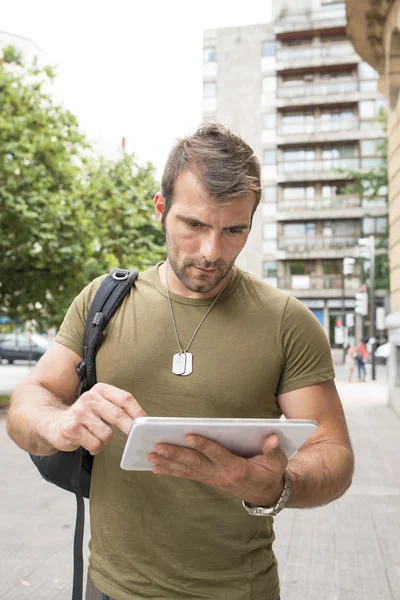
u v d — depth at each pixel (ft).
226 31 172.14
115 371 5.25
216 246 4.76
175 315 5.27
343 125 165.78
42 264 46.21
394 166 40.70
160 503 4.99
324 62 165.89
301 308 5.34
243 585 4.93
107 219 56.59
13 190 44.78
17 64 51.90
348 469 4.94
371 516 18.31
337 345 159.94
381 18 38.81
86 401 4.37
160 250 67.62
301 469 4.58
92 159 62.39
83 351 5.44
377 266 140.87
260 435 3.84
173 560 4.96
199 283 4.97
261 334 5.18
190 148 4.80
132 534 5.04
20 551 15.25
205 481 4.01
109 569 5.09
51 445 4.83
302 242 164.66
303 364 5.21
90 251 48.19
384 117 138.21
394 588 13.12
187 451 3.85
